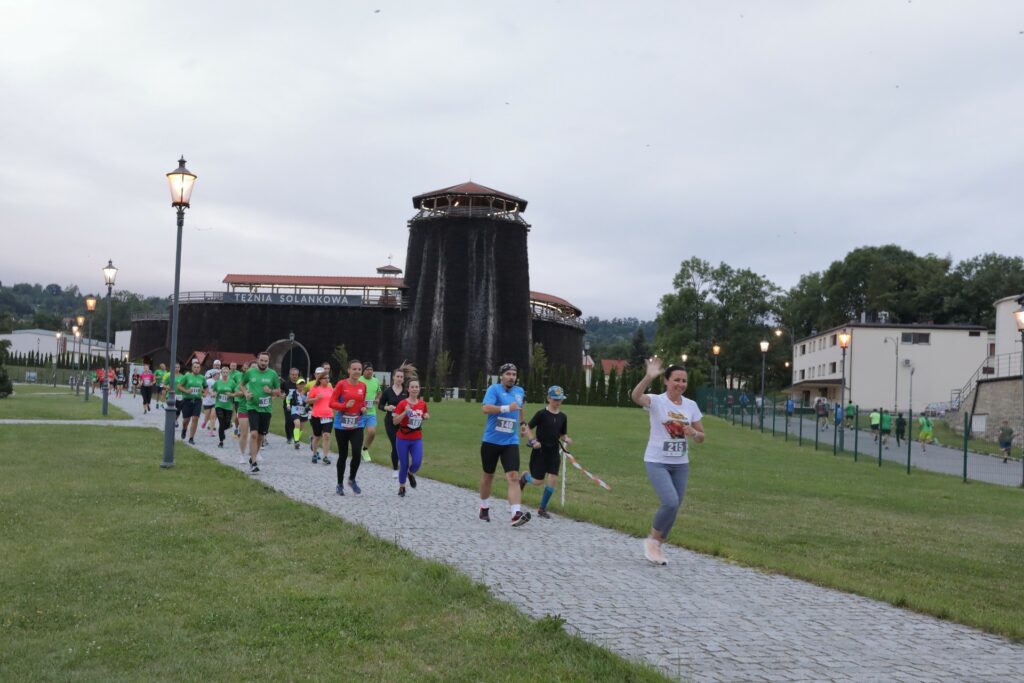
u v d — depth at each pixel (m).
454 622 6.70
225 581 7.90
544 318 96.56
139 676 5.52
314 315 90.12
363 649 6.07
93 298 51.06
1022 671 6.22
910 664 6.27
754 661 6.13
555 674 5.59
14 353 132.38
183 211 18.64
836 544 12.36
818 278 117.75
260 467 18.27
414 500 13.94
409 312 88.88
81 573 7.98
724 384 109.94
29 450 19.16
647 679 5.49
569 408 61.06
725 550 10.30
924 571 10.56
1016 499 21.83
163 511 11.52
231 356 85.69
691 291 106.12
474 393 80.62
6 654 5.86
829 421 56.28
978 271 103.81
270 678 5.53
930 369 79.75
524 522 11.46
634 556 9.91
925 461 34.06
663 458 9.52
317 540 9.85
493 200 89.69
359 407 14.33
